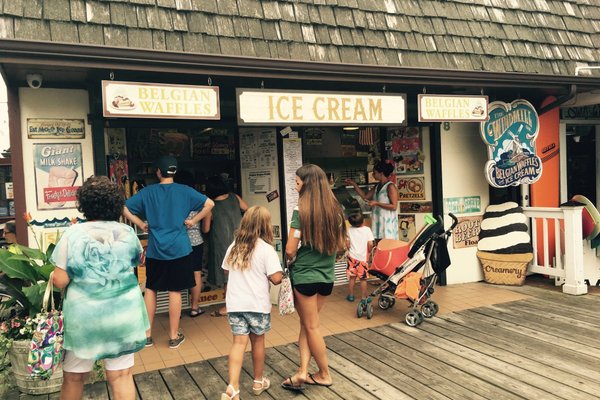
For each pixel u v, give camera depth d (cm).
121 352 297
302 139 670
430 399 368
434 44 620
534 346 468
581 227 657
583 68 682
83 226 302
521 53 673
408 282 539
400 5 625
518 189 753
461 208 725
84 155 521
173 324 492
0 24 414
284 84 576
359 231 601
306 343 391
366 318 570
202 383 406
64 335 292
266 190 641
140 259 328
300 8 559
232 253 375
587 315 562
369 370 423
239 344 363
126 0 473
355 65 538
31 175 503
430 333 512
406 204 743
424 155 720
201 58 464
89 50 420
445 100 596
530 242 725
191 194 509
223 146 683
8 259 403
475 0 684
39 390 394
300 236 374
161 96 445
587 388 379
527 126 710
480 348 466
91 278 290
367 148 766
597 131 854
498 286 706
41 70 450
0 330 396
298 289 378
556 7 746
